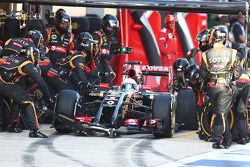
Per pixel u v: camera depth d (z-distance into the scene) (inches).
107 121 1348.4
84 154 1111.6
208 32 1290.6
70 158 1071.0
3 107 1358.3
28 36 1328.7
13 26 1473.9
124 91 1355.8
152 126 1299.2
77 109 1311.5
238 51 1382.9
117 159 1073.5
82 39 1439.5
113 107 1320.1
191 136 1368.1
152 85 1444.4
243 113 1286.9
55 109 1298.0
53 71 1454.2
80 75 1408.7
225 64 1218.6
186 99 1414.9
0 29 1520.7
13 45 1304.1
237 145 1269.7
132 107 1362.0
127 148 1187.3
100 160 1061.1
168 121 1307.8
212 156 1127.6
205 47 1315.2
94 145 1207.6
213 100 1223.5
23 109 1286.9
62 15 1534.2
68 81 1470.2
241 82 1267.2
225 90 1213.7
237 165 1050.7
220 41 1232.8
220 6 1450.5
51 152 1121.4
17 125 1355.8
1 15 1503.4
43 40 1407.5
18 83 1282.0
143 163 1042.7
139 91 1365.7
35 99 1375.5
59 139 1269.7
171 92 1450.5
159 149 1184.8
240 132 1286.9
